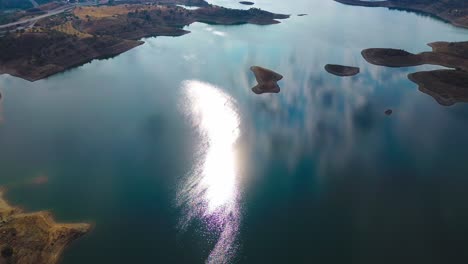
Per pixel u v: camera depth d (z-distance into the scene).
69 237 57.31
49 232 57.56
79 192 68.12
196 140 84.94
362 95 110.19
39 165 76.75
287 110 99.38
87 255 54.62
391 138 85.69
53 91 115.69
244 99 106.38
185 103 104.19
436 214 62.59
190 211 63.59
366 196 66.62
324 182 70.19
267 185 69.69
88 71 134.50
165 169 74.62
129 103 105.06
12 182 71.12
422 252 55.06
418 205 64.50
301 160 76.88
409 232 58.81
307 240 57.50
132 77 126.75
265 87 114.12
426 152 80.25
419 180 70.94
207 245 56.91
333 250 55.66
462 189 68.50
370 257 54.28
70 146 83.56
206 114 97.25
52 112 101.06
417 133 88.25
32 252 53.53
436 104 105.00
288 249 55.94
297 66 135.75
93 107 103.19
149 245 56.78
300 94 110.19
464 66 133.25
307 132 87.88
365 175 72.19
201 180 71.25
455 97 108.25
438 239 57.38
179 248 56.34
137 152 80.56
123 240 57.53
